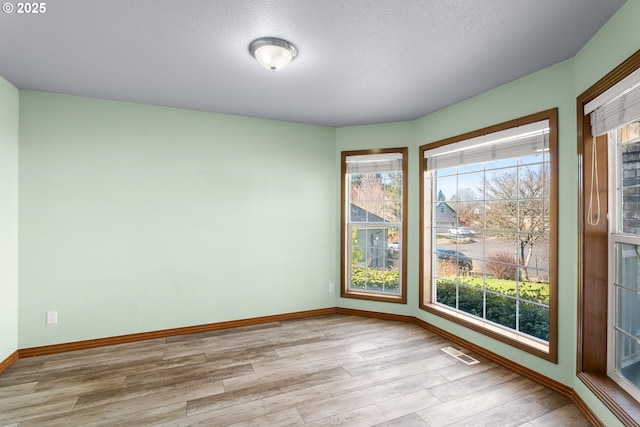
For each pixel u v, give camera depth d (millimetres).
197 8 1674
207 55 2193
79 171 2988
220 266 3525
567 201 2215
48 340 2879
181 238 3361
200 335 3334
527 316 2635
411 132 3738
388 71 2428
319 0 1600
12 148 2699
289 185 3844
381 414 2014
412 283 3717
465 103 3045
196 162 3422
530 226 2619
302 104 3199
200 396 2199
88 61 2281
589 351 2045
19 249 2791
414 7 1653
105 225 3074
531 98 2447
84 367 2611
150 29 1875
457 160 3176
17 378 2430
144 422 1921
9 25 1825
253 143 3668
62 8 1669
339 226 4066
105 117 3074
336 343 3119
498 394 2242
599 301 2020
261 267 3713
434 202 3611
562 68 2242
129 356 2818
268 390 2279
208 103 3191
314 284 3977
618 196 1945
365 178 4055
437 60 2246
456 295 3334
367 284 4047
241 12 1708
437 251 3590
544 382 2342
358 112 3457
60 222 2928
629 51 1611
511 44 2027
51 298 2893
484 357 2816
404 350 2961
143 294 3211
